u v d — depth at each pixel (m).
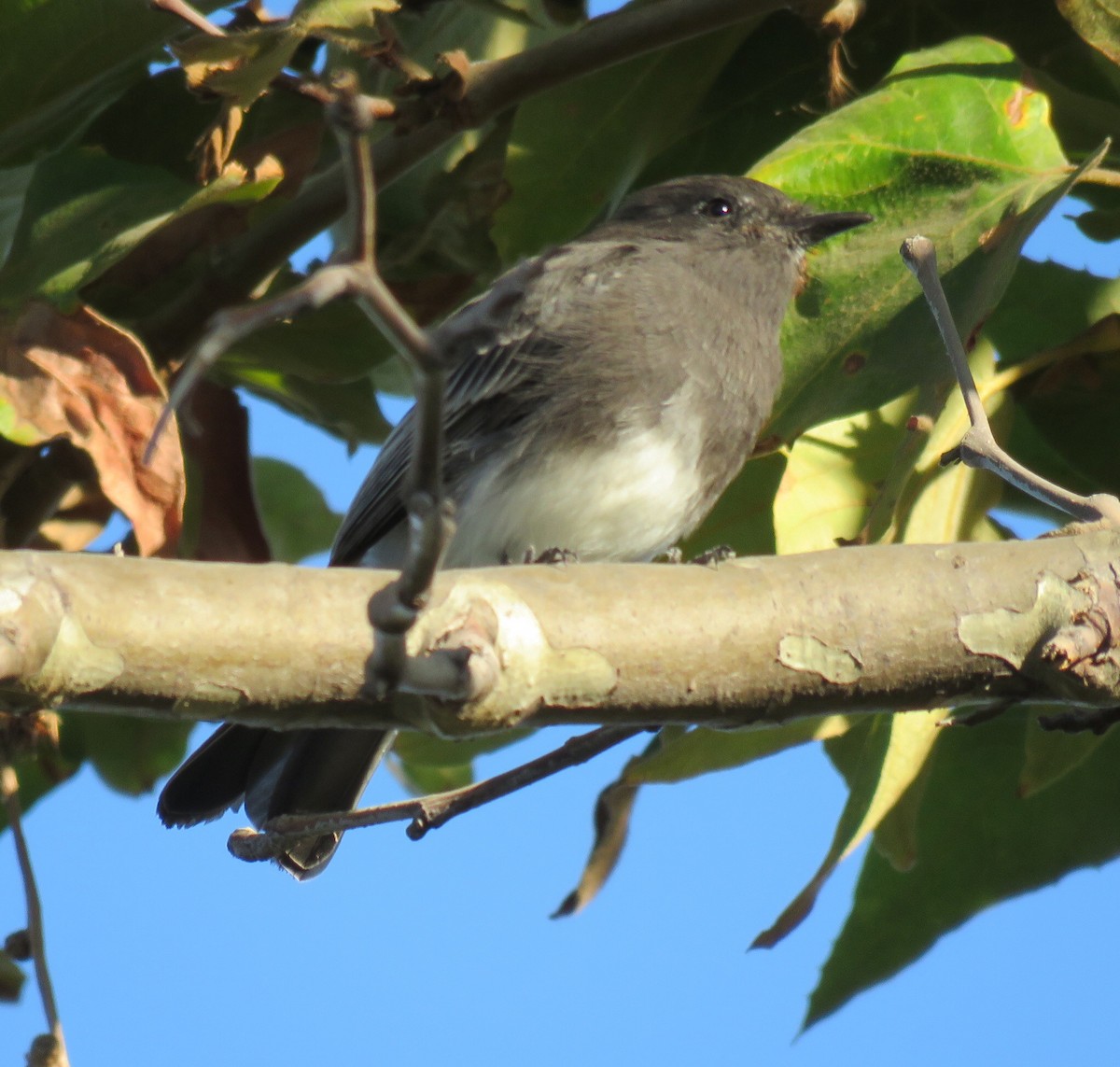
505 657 5.22
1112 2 7.51
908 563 5.80
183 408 4.26
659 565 5.61
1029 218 7.27
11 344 7.14
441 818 5.97
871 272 7.40
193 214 8.42
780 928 7.16
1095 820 8.79
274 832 6.02
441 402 3.80
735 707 5.56
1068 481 8.74
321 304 3.60
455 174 8.78
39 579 4.71
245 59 6.82
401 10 8.08
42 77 7.66
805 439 7.78
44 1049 6.57
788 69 8.66
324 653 4.96
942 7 8.66
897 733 7.27
